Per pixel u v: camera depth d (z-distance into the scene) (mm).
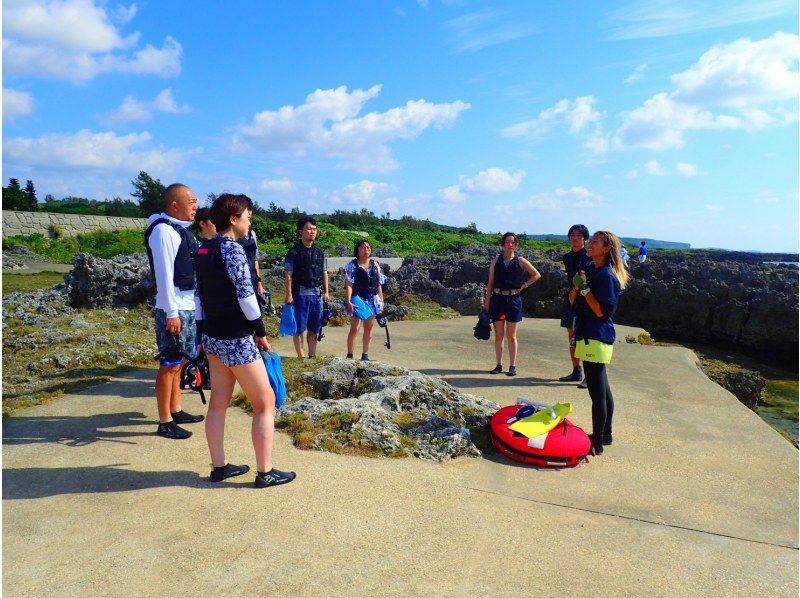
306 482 3615
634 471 4211
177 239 4344
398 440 4312
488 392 6273
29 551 2803
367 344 7406
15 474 3689
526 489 3768
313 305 6828
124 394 5574
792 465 4422
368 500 3404
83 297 9977
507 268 6957
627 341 10320
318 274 6852
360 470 3855
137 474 3699
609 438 4754
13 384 5734
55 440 4305
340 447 4207
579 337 4531
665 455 4582
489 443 4598
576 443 4223
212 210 3457
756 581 2770
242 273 3311
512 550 2938
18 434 4426
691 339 17688
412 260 19672
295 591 2516
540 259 19266
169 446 4215
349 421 4492
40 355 6738
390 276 17891
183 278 4453
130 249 30422
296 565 2709
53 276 20047
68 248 31359
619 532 3215
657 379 7285
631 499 3691
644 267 19328
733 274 17938
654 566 2867
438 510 3334
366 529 3061
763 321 16375
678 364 8234
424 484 3695
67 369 6410
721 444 4891
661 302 17875
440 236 47438
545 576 2721
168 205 4406
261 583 2566
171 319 4238
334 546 2883
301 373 5930
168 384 4359
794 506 3672
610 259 4488
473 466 4125
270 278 17172
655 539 3154
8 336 7594
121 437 4387
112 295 10000
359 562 2750
